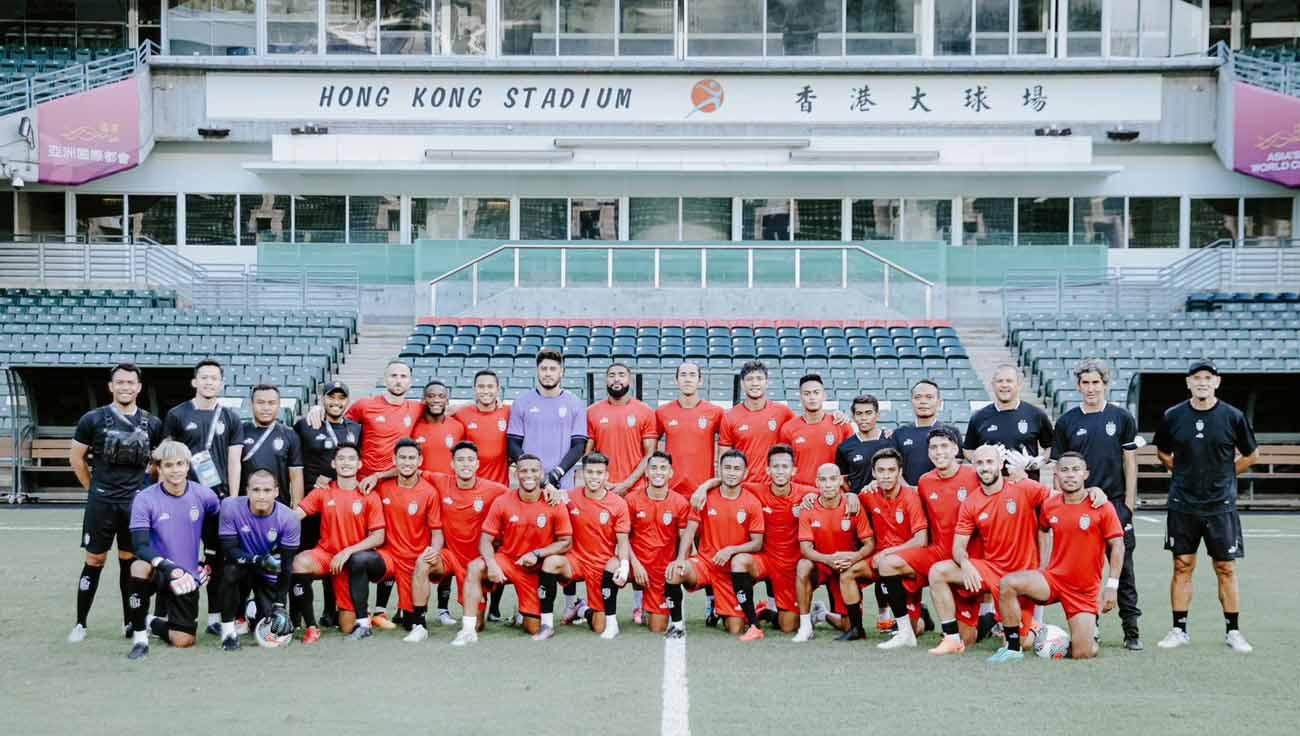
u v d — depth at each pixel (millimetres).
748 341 21484
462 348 21047
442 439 9242
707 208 27359
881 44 27562
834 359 20766
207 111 26609
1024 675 7105
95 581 8172
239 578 7949
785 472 8461
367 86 26531
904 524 8164
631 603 10078
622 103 26578
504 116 26547
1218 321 22469
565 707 6301
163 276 26094
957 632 7863
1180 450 7988
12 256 25797
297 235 27328
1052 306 24578
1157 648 7953
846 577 8211
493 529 8359
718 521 8461
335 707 6301
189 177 27172
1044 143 26141
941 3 27609
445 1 27734
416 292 24000
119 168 25578
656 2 27766
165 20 27828
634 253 23141
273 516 7969
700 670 7230
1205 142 26719
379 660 7520
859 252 23031
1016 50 27547
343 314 23594
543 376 9281
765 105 26562
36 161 24453
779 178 27250
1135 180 27156
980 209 27297
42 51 28578
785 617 8594
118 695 6574
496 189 27281
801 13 27672
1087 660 7547
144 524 7766
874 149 26141
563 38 27781
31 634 8359
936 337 21953
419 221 27344
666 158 26344
